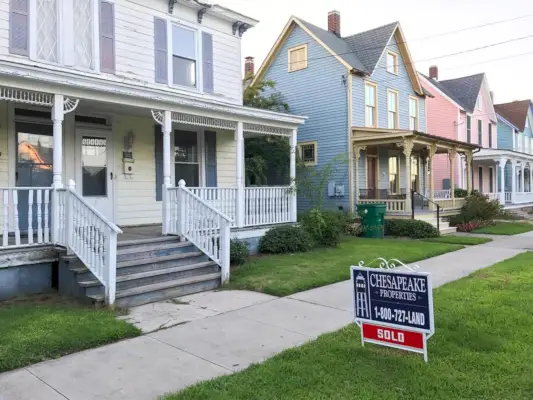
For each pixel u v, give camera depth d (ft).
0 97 22.26
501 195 81.56
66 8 30.01
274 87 65.21
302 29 62.18
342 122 58.03
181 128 38.88
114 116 34.12
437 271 29.17
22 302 21.07
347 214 50.57
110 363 14.32
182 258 25.99
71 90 24.53
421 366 13.32
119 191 34.53
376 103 61.67
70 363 14.35
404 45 66.59
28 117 29.27
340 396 11.53
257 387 12.14
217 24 40.24
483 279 25.85
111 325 17.47
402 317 14.01
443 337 15.78
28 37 28.19
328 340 15.83
